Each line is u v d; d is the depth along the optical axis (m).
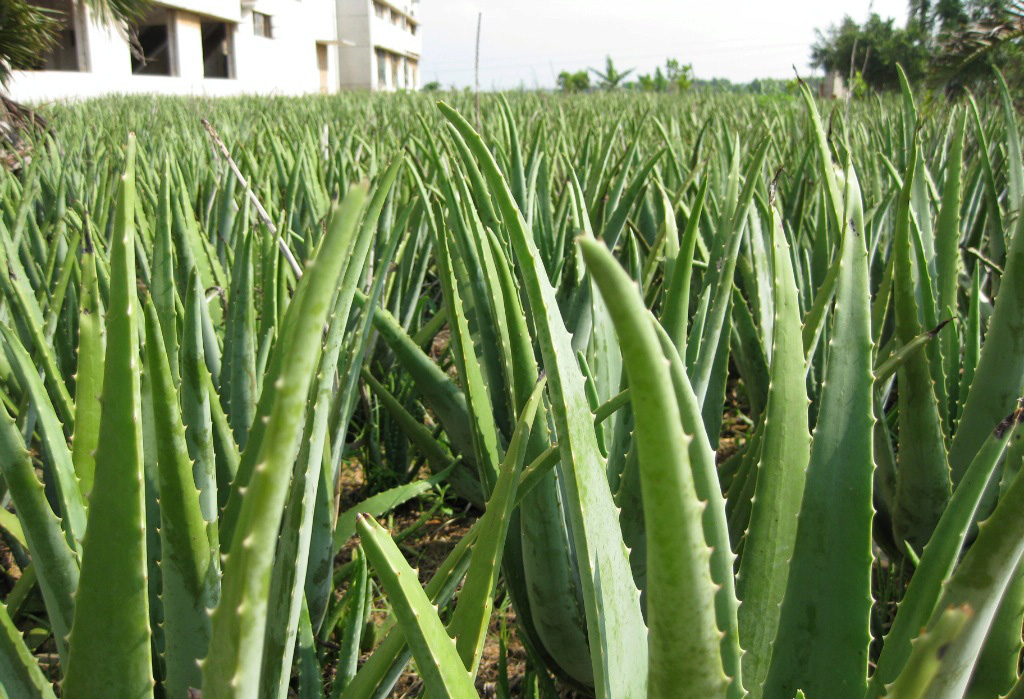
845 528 0.82
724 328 1.33
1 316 1.62
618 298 0.37
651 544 0.47
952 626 0.54
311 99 11.18
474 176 1.15
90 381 0.92
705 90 11.91
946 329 1.56
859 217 0.85
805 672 0.85
